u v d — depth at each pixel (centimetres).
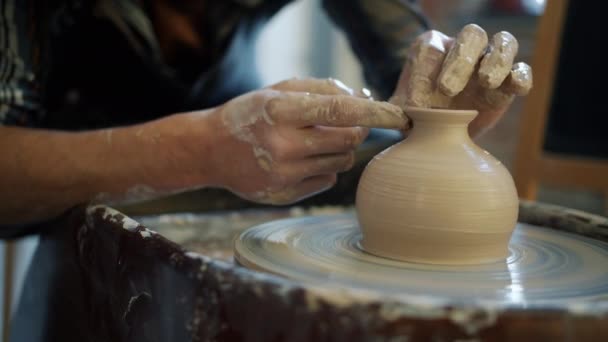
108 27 158
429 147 91
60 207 114
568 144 186
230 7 165
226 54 165
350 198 162
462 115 90
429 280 81
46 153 110
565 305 61
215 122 104
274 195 105
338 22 177
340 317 61
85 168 109
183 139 106
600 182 182
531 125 189
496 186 89
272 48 354
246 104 100
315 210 146
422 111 91
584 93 183
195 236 132
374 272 84
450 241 86
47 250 117
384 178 90
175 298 75
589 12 181
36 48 120
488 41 98
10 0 113
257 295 65
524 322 59
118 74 164
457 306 60
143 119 169
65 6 150
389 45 165
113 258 89
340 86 103
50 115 163
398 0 165
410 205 87
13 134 113
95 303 96
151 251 80
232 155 103
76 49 161
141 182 110
